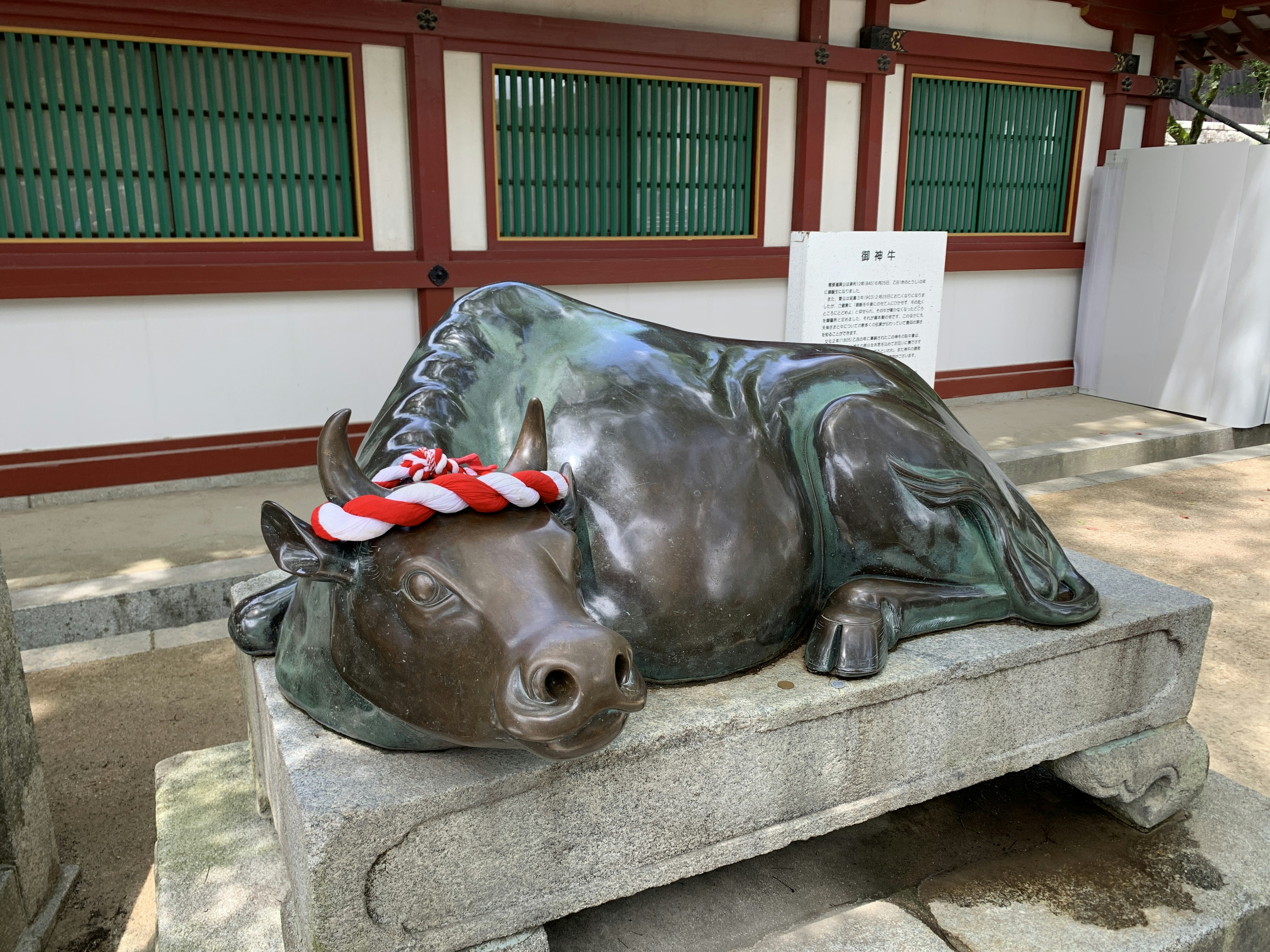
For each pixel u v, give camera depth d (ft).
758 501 6.29
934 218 27.40
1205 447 25.32
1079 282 30.37
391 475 4.83
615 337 6.86
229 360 19.71
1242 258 25.11
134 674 12.31
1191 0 27.96
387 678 4.75
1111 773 7.72
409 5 19.16
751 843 6.23
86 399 18.71
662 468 6.06
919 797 6.89
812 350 7.69
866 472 6.79
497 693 4.12
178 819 7.77
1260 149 24.36
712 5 22.76
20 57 16.87
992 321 29.22
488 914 5.44
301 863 5.16
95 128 17.65
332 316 20.42
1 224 17.40
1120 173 28.27
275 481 20.39
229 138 18.66
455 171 20.68
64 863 8.39
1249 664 12.30
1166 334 27.48
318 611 5.57
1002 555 7.20
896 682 6.37
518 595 4.33
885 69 24.66
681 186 23.41
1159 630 7.73
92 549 15.79
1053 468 22.59
